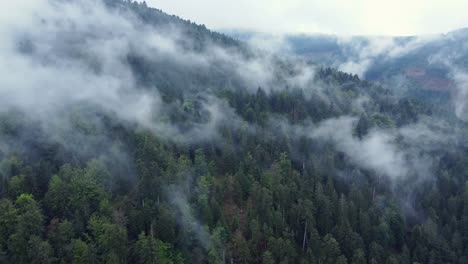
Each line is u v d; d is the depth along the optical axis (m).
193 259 86.88
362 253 91.62
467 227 107.56
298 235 100.69
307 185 112.19
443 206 121.12
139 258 81.50
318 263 91.62
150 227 88.06
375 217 108.06
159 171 103.00
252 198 104.94
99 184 95.50
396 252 106.44
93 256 75.56
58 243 78.12
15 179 90.25
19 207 82.69
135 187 102.56
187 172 107.38
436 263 98.50
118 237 79.00
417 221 120.25
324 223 102.25
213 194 103.25
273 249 89.94
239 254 89.75
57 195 88.31
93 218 84.25
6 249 76.62
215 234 89.25
